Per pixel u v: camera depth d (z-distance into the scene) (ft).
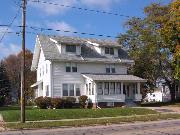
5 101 215.10
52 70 156.66
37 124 89.86
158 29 174.50
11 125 88.38
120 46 174.50
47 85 160.86
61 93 157.48
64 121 98.07
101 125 91.09
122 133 68.54
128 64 176.76
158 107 150.61
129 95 168.86
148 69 187.93
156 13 184.65
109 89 158.51
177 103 173.47
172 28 160.15
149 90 200.44
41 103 148.77
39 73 176.45
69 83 159.43
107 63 169.17
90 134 67.92
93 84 155.63
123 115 119.85
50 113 113.29
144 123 94.17
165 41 165.68
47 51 158.20
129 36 190.60
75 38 173.47
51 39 164.35
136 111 127.95
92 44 172.04
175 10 158.81
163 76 187.52
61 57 157.58
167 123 92.12
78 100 156.46
